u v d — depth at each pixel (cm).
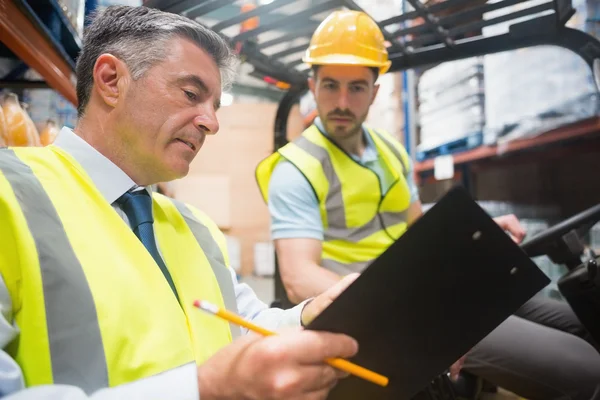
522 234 135
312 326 51
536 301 145
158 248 78
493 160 262
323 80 142
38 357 56
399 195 153
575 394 101
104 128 76
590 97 177
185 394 48
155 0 124
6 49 125
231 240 435
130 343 61
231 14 289
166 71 74
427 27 143
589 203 216
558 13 126
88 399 47
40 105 151
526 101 205
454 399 105
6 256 57
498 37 140
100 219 68
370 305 51
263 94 499
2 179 61
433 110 270
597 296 98
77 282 59
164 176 80
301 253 131
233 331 86
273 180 143
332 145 147
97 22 78
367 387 55
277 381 46
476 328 55
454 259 51
